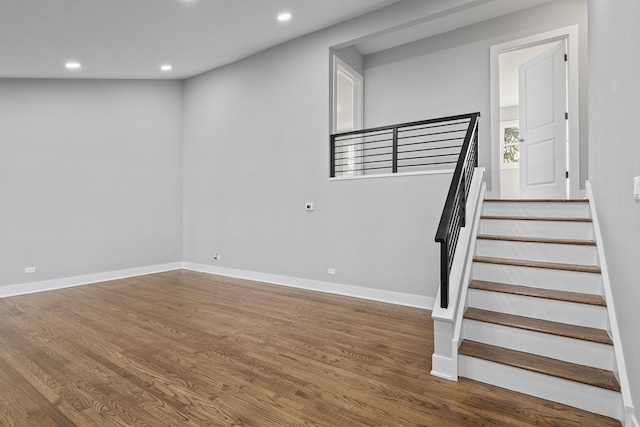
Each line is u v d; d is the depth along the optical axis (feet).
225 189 19.58
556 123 14.40
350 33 14.74
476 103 15.81
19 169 16.46
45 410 6.74
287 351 9.39
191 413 6.62
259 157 18.04
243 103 18.63
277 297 14.92
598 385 6.40
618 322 6.85
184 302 14.23
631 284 6.04
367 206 14.65
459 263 9.01
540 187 15.17
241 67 18.66
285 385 7.63
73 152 17.98
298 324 11.51
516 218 10.63
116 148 19.34
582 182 13.85
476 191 11.46
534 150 15.46
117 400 7.07
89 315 12.59
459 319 8.20
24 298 15.15
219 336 10.48
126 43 14.71
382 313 12.67
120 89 19.56
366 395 7.20
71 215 17.83
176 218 21.56
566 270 8.59
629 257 6.16
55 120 17.51
